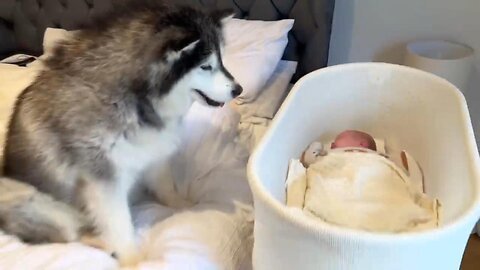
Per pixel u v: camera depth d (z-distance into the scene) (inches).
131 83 54.7
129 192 63.5
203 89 57.3
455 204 46.4
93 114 54.8
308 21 86.2
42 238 58.9
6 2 110.0
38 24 108.4
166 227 59.3
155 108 56.6
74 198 58.7
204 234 57.0
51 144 56.6
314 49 87.4
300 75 91.7
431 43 89.7
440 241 37.0
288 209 39.5
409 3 89.2
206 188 65.2
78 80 55.9
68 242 59.7
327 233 36.9
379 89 69.2
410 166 65.4
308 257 39.4
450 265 40.1
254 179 43.9
